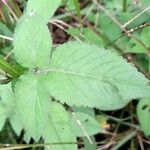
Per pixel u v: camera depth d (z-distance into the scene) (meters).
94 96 0.22
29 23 0.24
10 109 0.32
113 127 0.41
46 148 0.31
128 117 0.41
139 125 0.40
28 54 0.24
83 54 0.23
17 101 0.23
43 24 0.24
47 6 0.27
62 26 0.42
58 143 0.30
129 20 0.37
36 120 0.23
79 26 0.39
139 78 0.22
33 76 0.24
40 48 0.24
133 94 0.22
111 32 0.38
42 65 0.24
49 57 0.24
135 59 0.39
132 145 0.40
